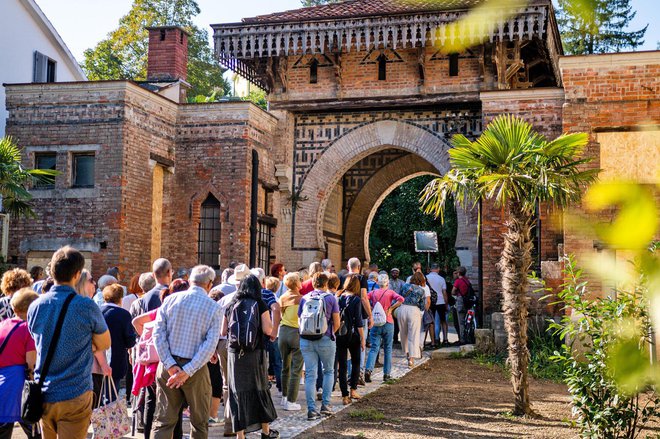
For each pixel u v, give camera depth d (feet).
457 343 65.62
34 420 19.61
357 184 90.17
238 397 27.73
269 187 76.23
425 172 88.38
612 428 28.37
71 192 65.98
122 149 65.05
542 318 58.08
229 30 75.15
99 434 24.95
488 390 44.34
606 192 5.09
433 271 65.82
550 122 64.80
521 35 64.64
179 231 72.43
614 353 6.05
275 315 29.53
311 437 31.17
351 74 76.43
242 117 71.67
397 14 69.87
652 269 5.66
